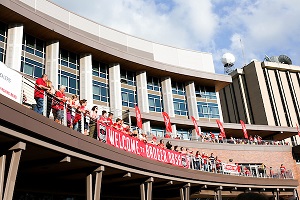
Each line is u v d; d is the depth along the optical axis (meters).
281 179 29.95
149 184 17.34
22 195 13.88
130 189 20.03
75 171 13.91
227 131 44.03
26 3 30.64
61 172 14.22
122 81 38.22
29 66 29.16
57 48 31.08
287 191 30.95
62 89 12.84
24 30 29.34
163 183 19.69
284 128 46.25
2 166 9.61
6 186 9.41
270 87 63.78
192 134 40.28
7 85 9.85
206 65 45.38
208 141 36.78
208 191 23.89
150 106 39.84
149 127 36.50
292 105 64.25
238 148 37.47
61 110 12.21
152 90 40.84
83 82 33.19
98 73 35.94
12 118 9.41
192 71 42.22
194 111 41.97
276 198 29.25
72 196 16.61
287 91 65.12
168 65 40.50
